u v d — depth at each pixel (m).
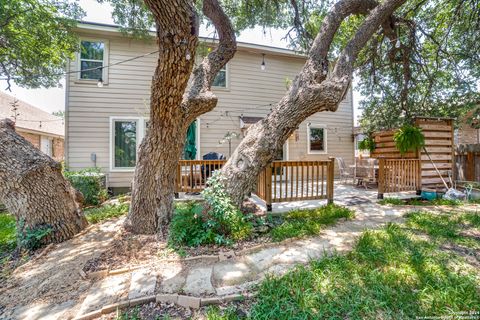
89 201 5.67
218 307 1.77
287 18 5.79
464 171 7.14
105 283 2.10
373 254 2.46
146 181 3.28
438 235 3.04
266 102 8.43
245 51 8.18
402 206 4.71
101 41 6.88
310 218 3.79
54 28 5.47
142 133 7.21
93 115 6.84
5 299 1.95
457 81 6.20
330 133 9.22
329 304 1.71
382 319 1.59
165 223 3.38
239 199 3.43
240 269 2.31
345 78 3.65
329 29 3.93
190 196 5.30
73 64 6.69
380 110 7.93
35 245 3.02
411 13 5.61
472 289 1.86
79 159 6.73
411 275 2.07
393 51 5.64
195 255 2.60
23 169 2.99
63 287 2.09
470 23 5.13
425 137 6.05
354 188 6.80
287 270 2.24
